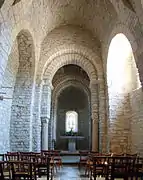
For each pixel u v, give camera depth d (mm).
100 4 9852
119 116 10984
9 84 10805
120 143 10797
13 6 6984
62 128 24156
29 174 5652
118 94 11117
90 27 12258
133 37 7289
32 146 11664
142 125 9211
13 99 11328
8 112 10875
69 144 20047
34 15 9609
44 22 11219
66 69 18344
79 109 24500
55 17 11875
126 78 11211
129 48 10734
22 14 7977
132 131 10492
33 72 11523
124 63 11242
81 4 10984
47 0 10031
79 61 12984
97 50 12367
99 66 12234
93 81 12500
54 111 19141
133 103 10391
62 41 12445
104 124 11883
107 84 11203
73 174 9508
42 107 12328
